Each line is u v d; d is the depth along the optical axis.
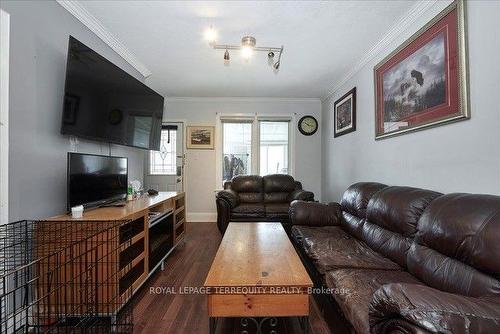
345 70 3.46
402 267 1.68
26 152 1.70
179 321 1.74
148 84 4.07
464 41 1.61
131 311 1.73
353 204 2.56
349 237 2.39
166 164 4.91
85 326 1.58
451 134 1.75
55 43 1.93
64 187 2.03
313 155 4.95
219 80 3.88
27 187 1.70
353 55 2.98
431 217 1.47
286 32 2.47
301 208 2.88
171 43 2.70
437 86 1.85
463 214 1.28
